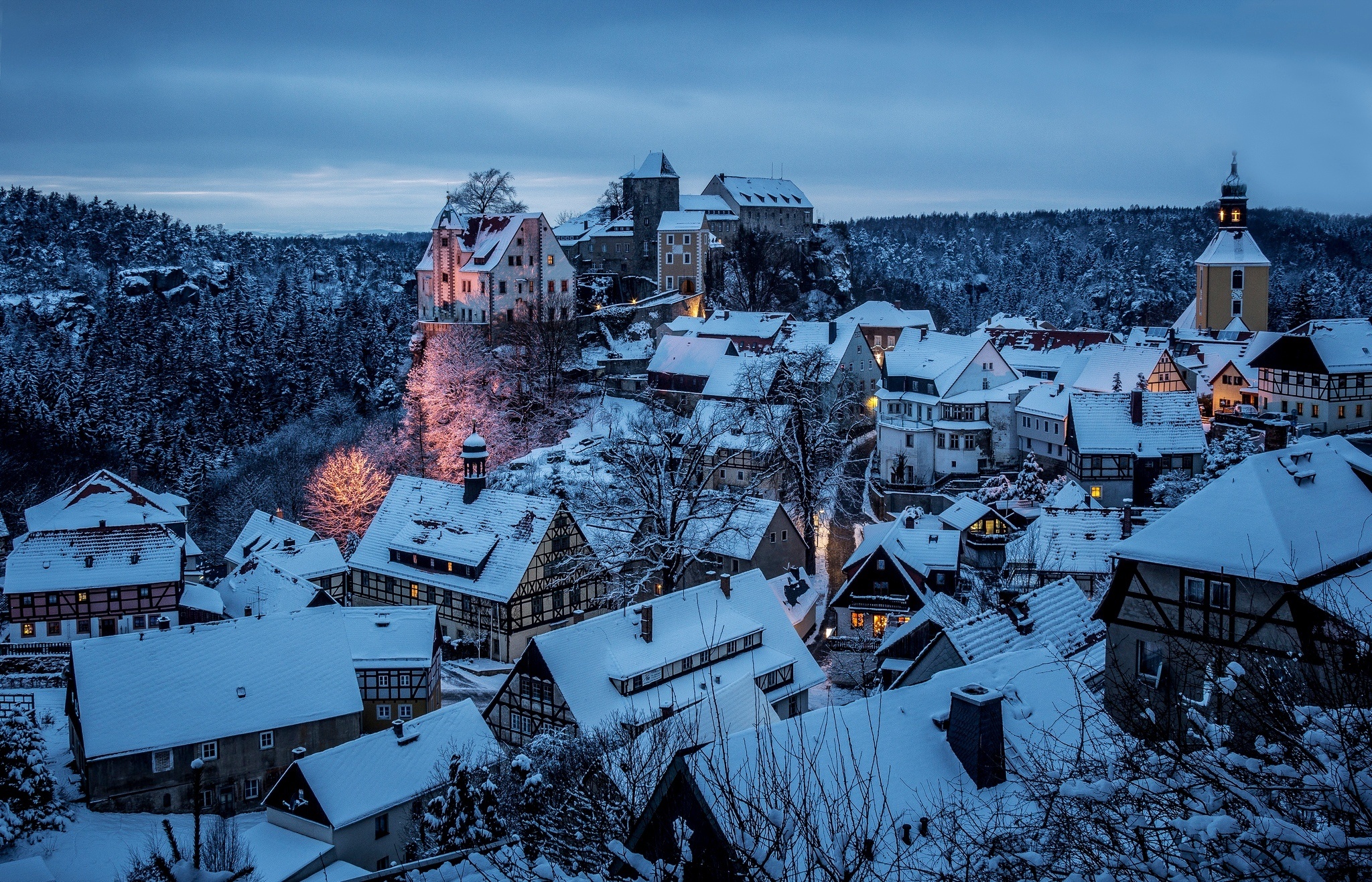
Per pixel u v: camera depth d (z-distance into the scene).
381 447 108.69
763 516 72.88
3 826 38.34
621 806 21.31
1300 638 26.64
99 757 45.75
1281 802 12.29
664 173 150.75
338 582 76.44
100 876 38.66
